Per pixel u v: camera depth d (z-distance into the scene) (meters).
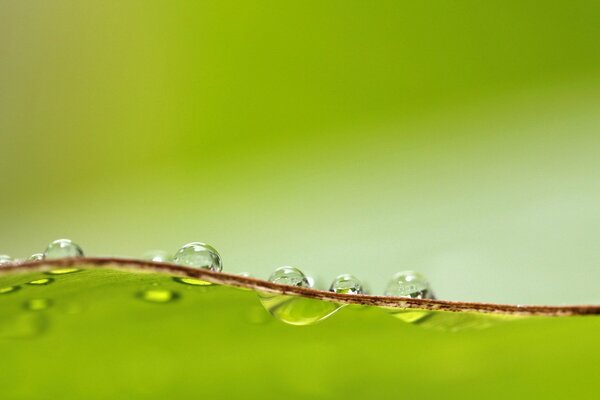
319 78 0.16
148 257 0.14
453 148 0.15
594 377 0.11
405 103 0.16
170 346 0.11
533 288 0.13
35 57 0.19
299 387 0.11
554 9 0.16
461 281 0.13
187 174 0.16
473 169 0.15
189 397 0.11
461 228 0.14
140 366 0.11
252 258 0.15
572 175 0.14
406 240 0.14
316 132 0.16
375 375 0.11
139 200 0.16
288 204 0.15
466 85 0.16
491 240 0.14
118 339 0.11
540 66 0.16
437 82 0.16
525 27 0.16
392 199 0.15
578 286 0.13
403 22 0.16
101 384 0.11
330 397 0.11
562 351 0.11
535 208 0.14
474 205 0.14
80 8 0.19
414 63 0.16
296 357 0.11
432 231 0.14
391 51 0.16
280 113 0.16
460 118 0.16
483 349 0.11
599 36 0.16
